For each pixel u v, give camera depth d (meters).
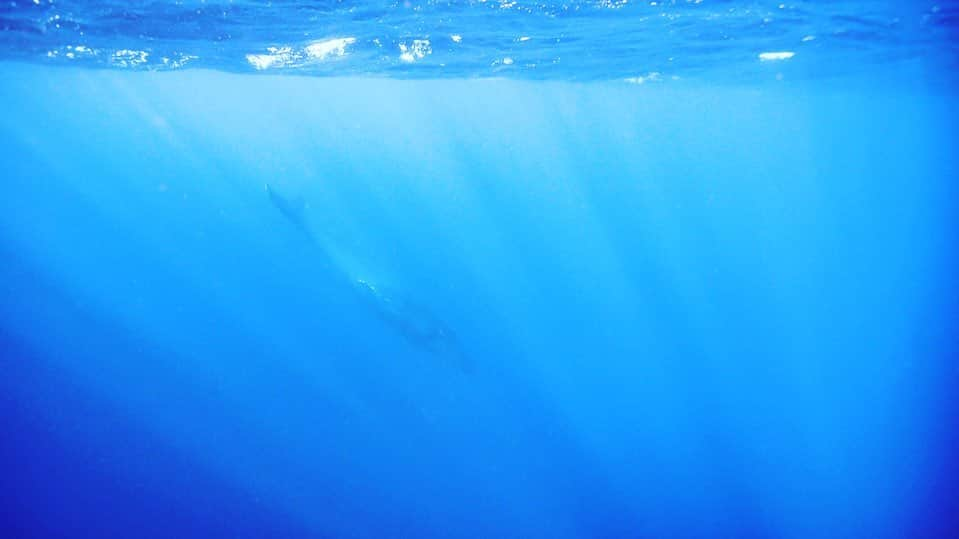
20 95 26.11
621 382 23.22
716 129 41.97
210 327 35.84
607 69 18.41
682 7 11.37
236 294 47.69
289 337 30.06
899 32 13.57
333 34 13.17
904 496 13.52
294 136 52.62
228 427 18.69
